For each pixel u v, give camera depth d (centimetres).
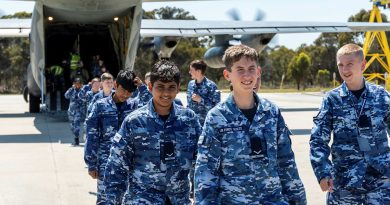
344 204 429
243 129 316
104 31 1909
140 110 367
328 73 6738
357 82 417
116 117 504
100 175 509
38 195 666
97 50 2062
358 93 420
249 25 2069
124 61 1677
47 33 1895
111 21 1714
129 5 1420
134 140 361
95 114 504
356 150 416
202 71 727
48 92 1919
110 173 369
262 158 314
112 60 2036
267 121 319
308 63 6512
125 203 370
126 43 1614
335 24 2103
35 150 1041
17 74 6300
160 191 361
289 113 2006
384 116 414
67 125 1550
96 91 1048
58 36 2025
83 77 1948
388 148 416
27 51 6294
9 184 728
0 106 2655
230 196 318
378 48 5812
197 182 322
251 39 2097
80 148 1070
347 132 418
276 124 323
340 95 421
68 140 1199
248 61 314
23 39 6303
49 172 812
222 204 323
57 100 1867
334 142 429
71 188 705
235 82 316
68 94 1182
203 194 318
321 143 418
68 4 1408
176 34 1997
